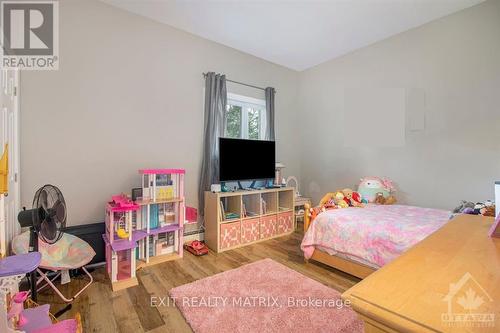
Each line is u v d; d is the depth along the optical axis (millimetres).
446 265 672
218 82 3270
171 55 2984
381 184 3125
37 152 2230
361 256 2055
